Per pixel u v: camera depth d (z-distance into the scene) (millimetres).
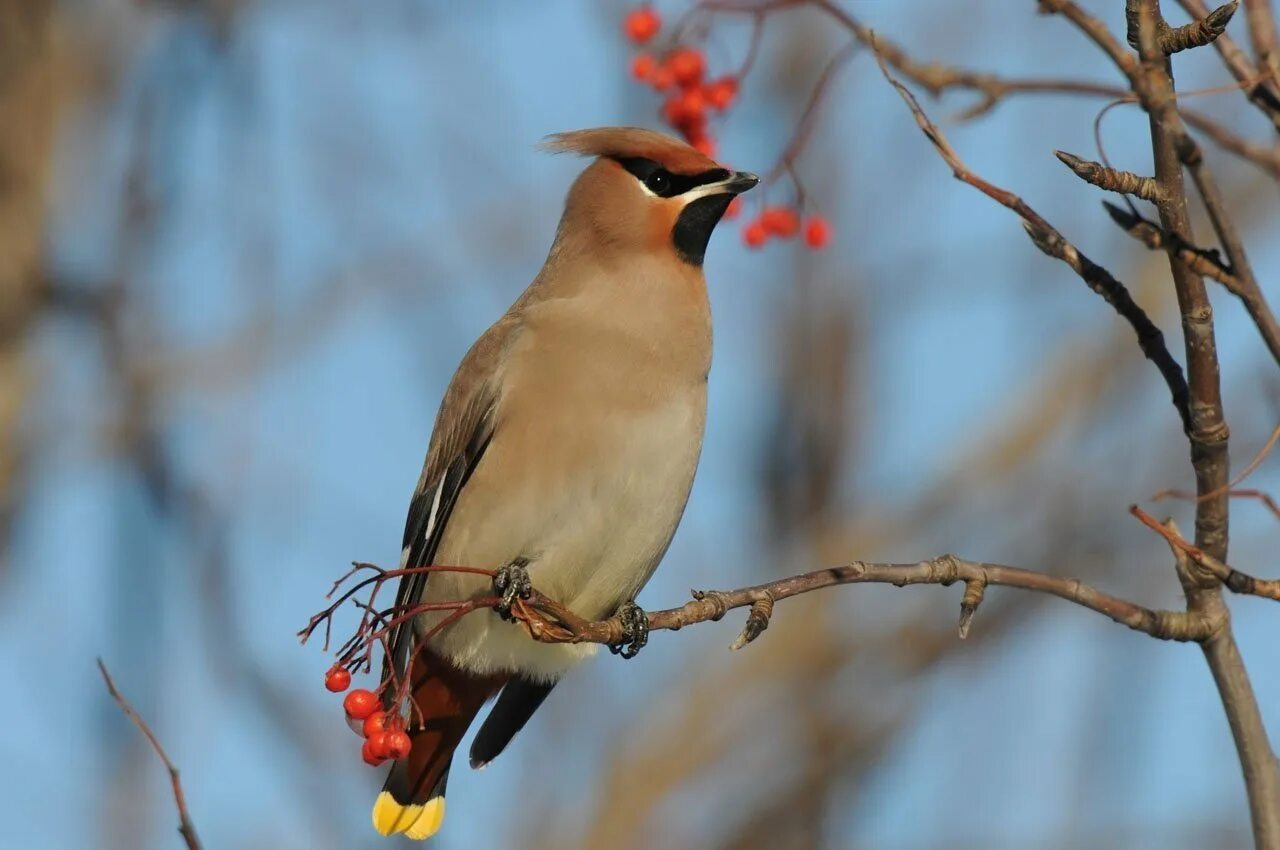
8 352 13500
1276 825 8039
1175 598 14539
